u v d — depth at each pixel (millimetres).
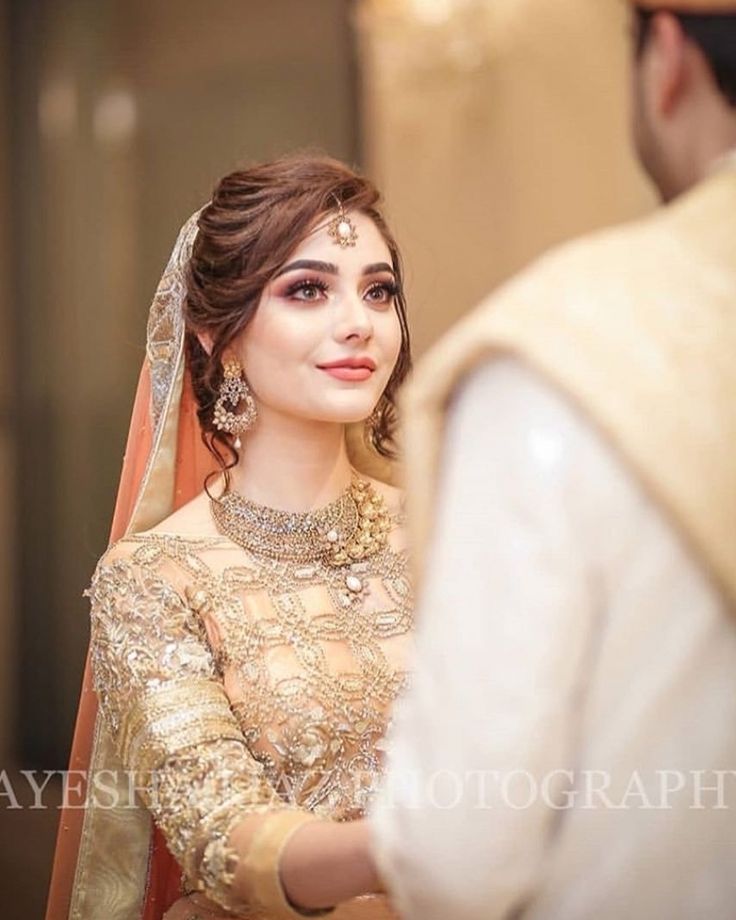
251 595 1981
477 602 1096
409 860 1118
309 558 2041
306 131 5957
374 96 5984
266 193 1985
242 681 1908
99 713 2090
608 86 5730
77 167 5828
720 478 1061
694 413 1070
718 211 1171
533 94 5855
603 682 1104
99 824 2096
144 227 5816
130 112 5855
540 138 5852
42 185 5832
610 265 1155
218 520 2055
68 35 5828
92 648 1999
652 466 1050
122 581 1954
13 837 4594
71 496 5781
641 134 1266
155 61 5871
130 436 2207
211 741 1770
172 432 2131
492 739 1066
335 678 1936
